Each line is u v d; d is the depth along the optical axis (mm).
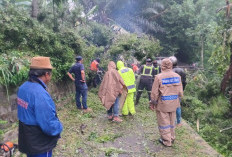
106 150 4094
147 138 4680
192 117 7781
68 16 10422
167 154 4012
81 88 6047
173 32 23406
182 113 8156
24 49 6293
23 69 4871
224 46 7336
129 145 4367
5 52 5559
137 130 5105
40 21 8531
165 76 3928
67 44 8016
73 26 10570
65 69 6789
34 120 2100
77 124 5363
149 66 6711
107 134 4836
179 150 4160
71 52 7711
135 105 7156
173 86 3973
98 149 4164
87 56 9234
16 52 5602
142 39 10273
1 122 4133
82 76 5891
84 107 6266
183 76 5055
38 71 2186
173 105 4035
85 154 3988
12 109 4633
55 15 9289
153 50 9820
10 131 4367
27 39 6484
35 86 2131
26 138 2131
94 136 4723
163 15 23812
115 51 9945
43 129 2068
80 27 11586
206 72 11477
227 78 7586
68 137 4641
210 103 8398
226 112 7637
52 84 6309
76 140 4516
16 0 9602
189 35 20062
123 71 5758
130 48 9836
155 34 24641
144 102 7570
